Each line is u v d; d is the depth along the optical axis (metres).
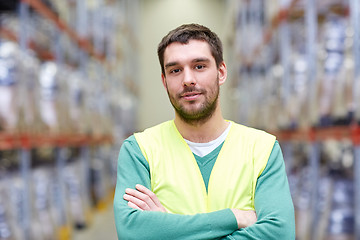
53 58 5.87
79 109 5.42
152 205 1.50
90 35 7.10
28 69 3.78
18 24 4.63
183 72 1.49
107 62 8.18
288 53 4.79
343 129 3.00
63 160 5.30
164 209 1.51
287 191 1.54
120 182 1.58
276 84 5.27
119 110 9.47
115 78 9.30
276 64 6.32
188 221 1.43
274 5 5.14
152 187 1.55
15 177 3.98
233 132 1.59
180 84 1.50
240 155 1.55
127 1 11.21
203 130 1.56
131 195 1.53
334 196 3.21
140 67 13.16
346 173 3.52
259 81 7.11
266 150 1.56
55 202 4.77
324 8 4.38
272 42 5.97
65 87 4.82
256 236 1.44
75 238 5.14
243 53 7.98
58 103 4.50
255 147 1.57
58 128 4.47
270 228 1.45
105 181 7.67
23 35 4.09
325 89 3.29
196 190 1.51
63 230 4.79
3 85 3.33
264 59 7.10
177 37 1.49
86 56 6.77
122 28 9.94
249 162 1.54
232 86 11.20
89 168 6.99
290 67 4.55
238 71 9.14
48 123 4.31
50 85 4.36
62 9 5.26
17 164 4.77
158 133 1.62
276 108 5.08
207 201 1.51
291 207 1.51
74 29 6.28
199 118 1.53
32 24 5.02
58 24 5.11
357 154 2.80
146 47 13.22
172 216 1.44
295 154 5.71
